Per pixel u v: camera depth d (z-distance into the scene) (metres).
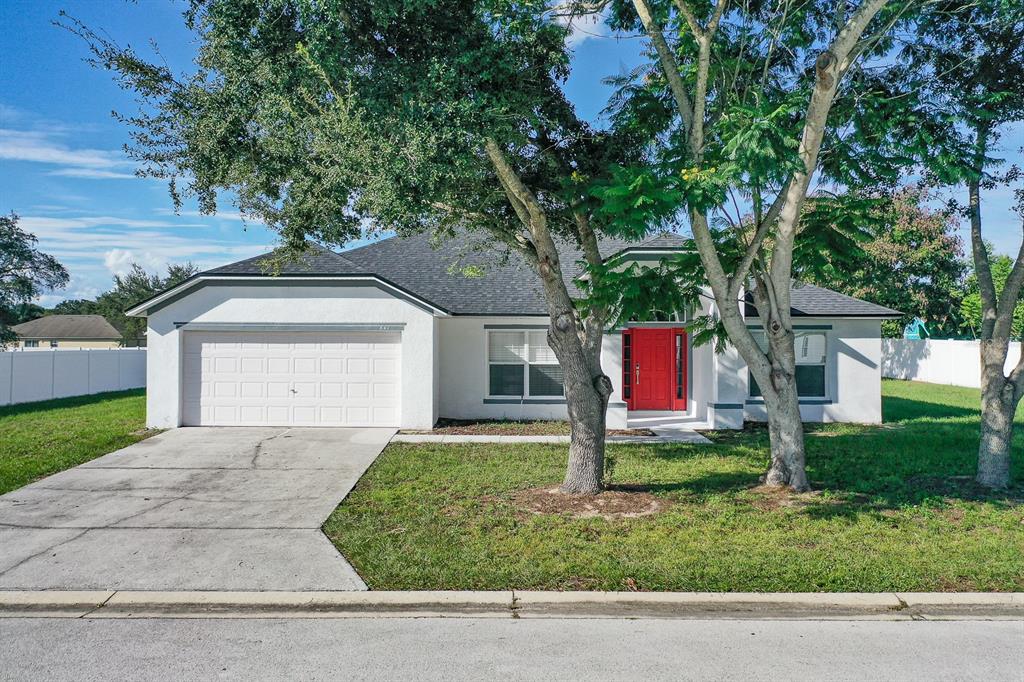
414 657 4.66
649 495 8.76
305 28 6.78
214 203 8.41
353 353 14.82
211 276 14.44
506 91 7.36
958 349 27.84
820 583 5.87
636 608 5.57
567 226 10.03
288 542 7.00
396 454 11.83
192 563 6.39
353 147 6.92
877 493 8.98
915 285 33.03
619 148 9.18
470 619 5.36
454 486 9.38
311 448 12.40
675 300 9.14
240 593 5.68
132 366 26.16
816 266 9.34
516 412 16.22
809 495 8.77
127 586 5.83
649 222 6.93
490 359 16.41
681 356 17.31
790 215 8.34
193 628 5.16
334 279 14.57
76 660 4.61
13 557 6.53
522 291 17.00
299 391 14.83
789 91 9.37
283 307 14.65
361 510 8.21
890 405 20.27
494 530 7.31
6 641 4.91
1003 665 4.59
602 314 8.97
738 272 8.77
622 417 15.13
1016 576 6.06
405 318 14.68
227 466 10.86
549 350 16.34
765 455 11.96
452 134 6.77
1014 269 9.36
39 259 35.06
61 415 17.00
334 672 4.44
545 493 8.87
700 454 12.06
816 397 16.36
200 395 14.77
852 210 8.78
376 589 5.78
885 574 6.05
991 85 9.38
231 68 7.15
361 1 6.67
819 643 4.93
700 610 5.56
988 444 9.41
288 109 7.05
